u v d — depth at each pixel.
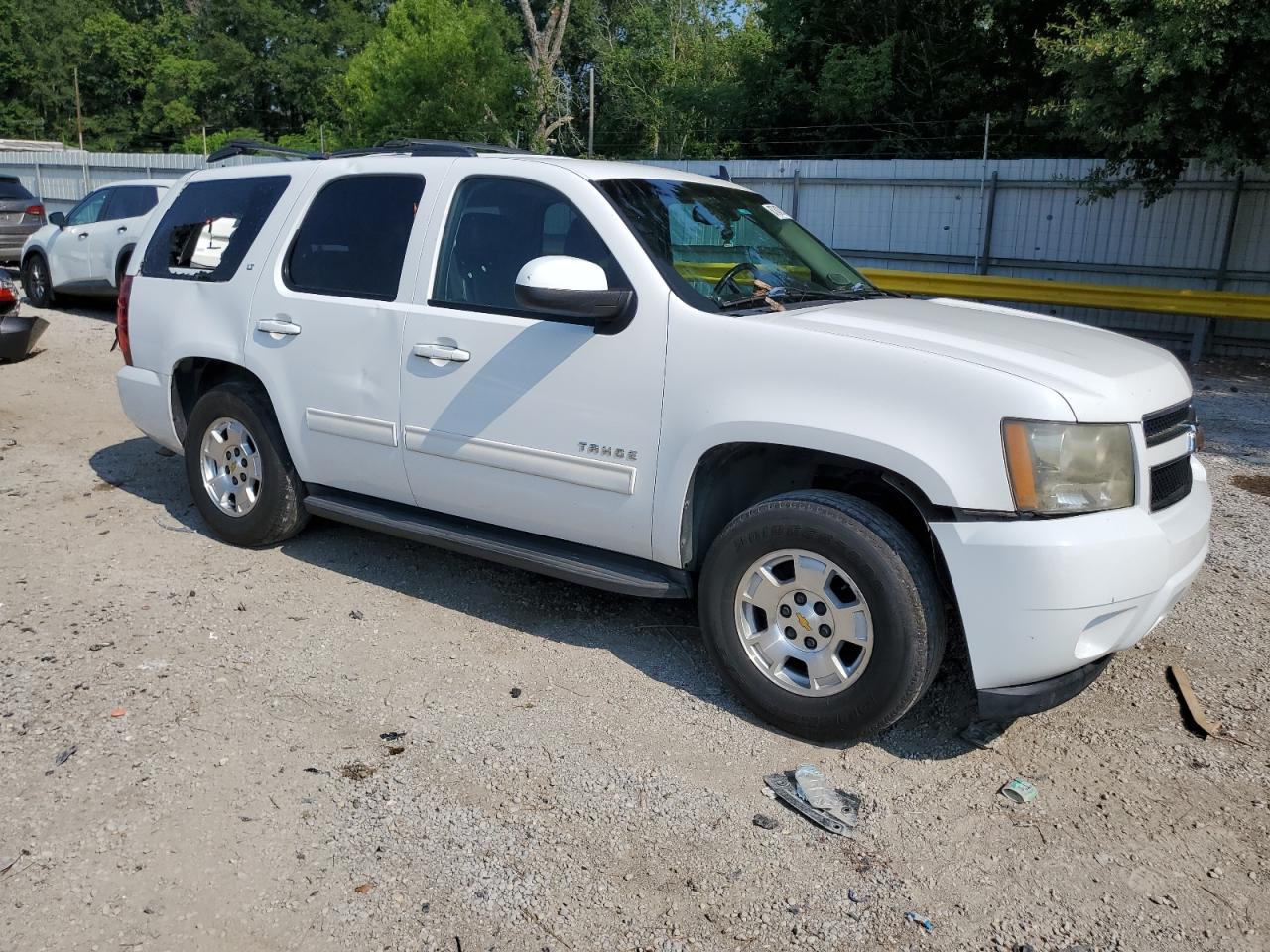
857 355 3.46
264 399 5.17
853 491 3.89
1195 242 13.26
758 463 4.01
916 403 3.36
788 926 2.79
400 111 24.55
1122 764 3.60
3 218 17.80
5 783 3.29
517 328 4.14
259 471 5.20
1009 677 3.33
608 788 3.38
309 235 4.97
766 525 3.61
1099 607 3.24
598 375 3.94
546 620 4.65
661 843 3.11
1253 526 6.12
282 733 3.65
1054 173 14.00
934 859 3.08
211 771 3.40
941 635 3.46
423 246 4.50
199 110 47.44
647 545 3.94
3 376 9.62
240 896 2.84
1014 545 3.21
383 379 4.55
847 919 2.82
